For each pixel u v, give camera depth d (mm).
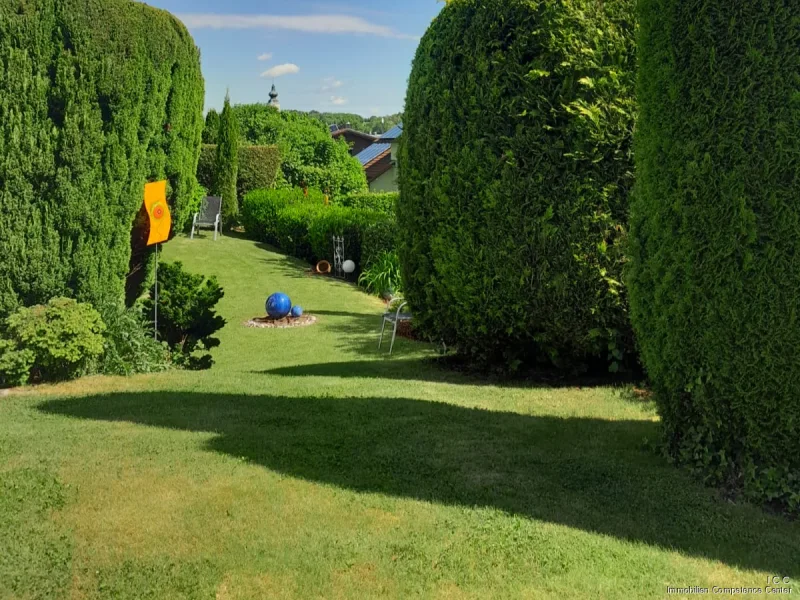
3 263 5188
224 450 3781
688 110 3170
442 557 2648
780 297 2941
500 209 5328
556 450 3908
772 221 2928
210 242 18734
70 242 5434
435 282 6023
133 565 2561
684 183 3195
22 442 3857
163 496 3150
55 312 5355
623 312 5215
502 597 2393
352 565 2588
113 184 5582
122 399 4883
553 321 5355
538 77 5164
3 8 4855
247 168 23812
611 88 5105
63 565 2557
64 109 5176
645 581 2512
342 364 7281
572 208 5086
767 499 3150
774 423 3066
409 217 6238
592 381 5855
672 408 3570
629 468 3609
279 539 2770
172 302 6848
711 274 3127
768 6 2914
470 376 6305
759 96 2932
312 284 13992
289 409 4688
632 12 5277
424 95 5945
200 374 6098
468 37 5566
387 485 3346
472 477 3477
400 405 4848
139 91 5613
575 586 2469
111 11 5316
